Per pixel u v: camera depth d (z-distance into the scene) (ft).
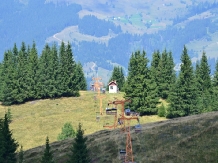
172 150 633.61
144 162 620.08
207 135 650.02
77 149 616.80
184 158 604.90
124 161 634.84
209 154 599.57
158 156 625.41
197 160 593.01
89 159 638.94
